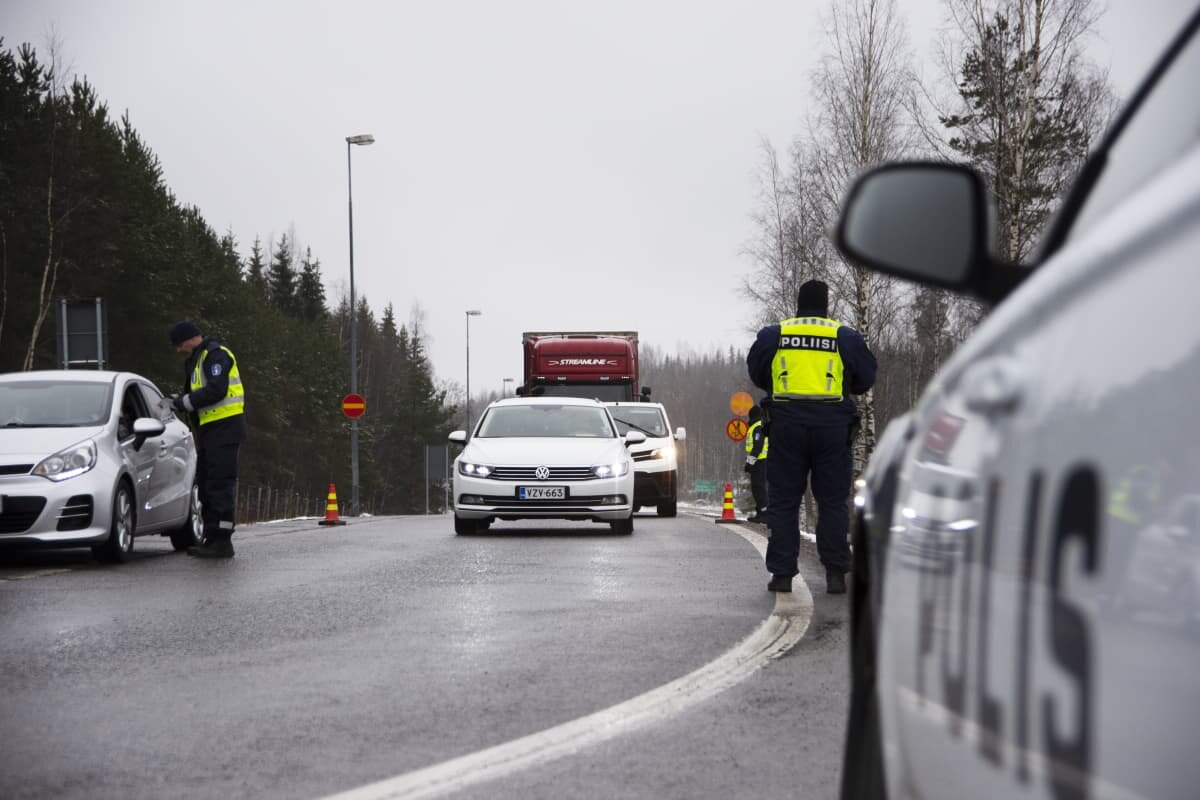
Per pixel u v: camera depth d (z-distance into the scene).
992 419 4.25
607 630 15.30
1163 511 3.03
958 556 4.44
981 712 4.01
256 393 144.12
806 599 18.25
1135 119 4.43
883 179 5.15
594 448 32.53
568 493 31.72
